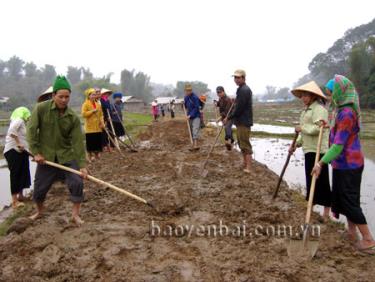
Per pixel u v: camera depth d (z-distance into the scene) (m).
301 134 6.78
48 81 137.88
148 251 5.20
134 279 4.47
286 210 6.87
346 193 5.22
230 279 4.43
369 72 58.38
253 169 10.22
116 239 5.62
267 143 19.86
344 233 5.96
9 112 78.75
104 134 13.05
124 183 8.65
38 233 5.80
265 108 71.06
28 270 4.79
